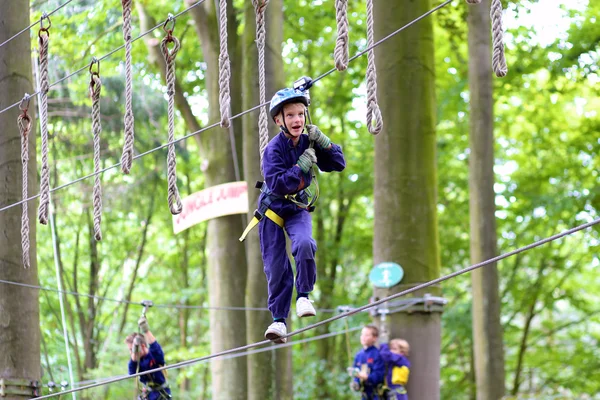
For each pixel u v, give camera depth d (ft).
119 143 66.74
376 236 40.78
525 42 62.44
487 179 47.93
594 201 65.82
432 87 41.60
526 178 70.33
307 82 20.21
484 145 48.21
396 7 41.39
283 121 20.01
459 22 63.87
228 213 49.75
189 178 73.92
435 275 40.09
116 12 58.75
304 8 62.34
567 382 74.33
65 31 57.88
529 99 65.92
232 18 54.90
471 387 77.41
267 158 20.15
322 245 78.23
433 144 41.22
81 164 68.39
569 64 60.03
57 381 69.92
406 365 37.52
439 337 39.68
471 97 48.93
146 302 36.68
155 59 55.83
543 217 70.44
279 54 49.57
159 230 83.46
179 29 60.90
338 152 20.67
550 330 78.28
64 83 62.28
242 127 52.60
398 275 39.42
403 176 40.40
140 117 64.54
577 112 70.33
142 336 36.06
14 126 38.40
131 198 69.77
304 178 20.26
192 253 86.58
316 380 76.18
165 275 88.69
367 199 82.74
